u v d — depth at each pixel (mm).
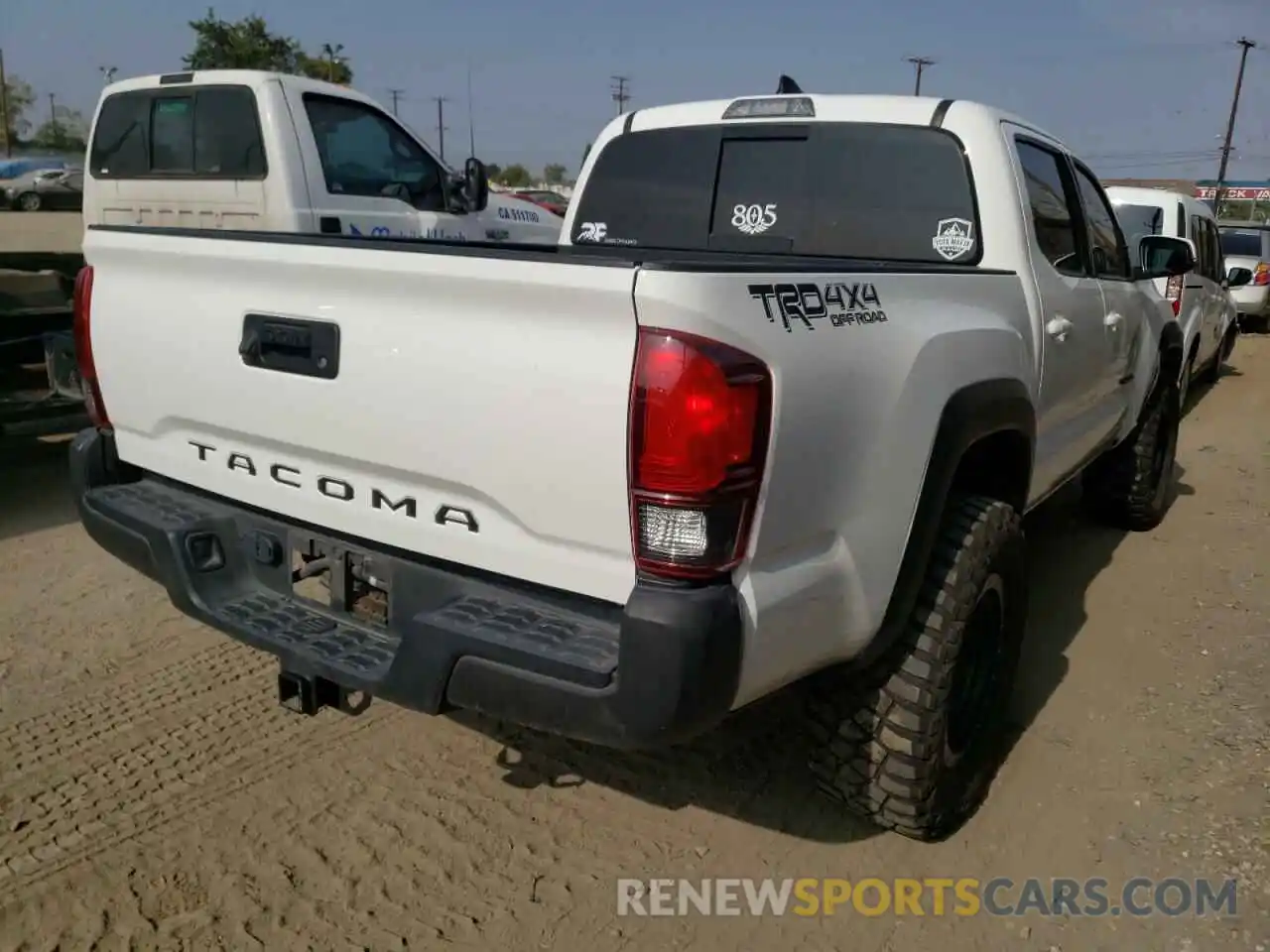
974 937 2721
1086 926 2756
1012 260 3531
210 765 3330
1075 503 6477
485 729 3613
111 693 3725
